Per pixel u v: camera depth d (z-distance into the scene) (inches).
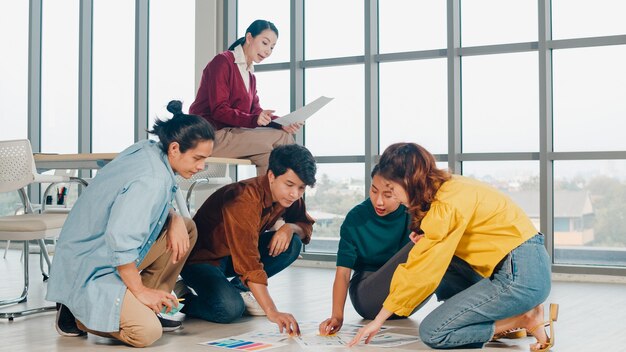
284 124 152.3
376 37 220.4
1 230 132.0
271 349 97.4
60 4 279.6
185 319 123.4
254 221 110.7
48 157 138.3
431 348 98.3
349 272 113.0
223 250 121.0
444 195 91.7
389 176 92.8
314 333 109.5
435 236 91.3
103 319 98.3
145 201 96.3
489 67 204.7
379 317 94.2
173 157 100.3
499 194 95.7
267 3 238.5
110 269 100.0
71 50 277.1
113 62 266.7
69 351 98.2
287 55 235.5
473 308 95.1
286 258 130.5
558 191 196.1
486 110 205.0
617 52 189.2
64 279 101.4
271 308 107.0
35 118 283.3
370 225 116.6
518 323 97.9
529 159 197.8
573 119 194.2
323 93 229.6
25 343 104.3
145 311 99.2
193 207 240.1
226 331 112.3
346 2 225.6
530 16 199.3
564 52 195.2
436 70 212.4
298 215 131.5
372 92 217.8
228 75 160.6
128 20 263.6
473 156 204.8
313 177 108.7
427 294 93.4
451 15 204.7
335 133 227.3
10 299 143.5
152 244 103.4
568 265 192.1
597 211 191.6
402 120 217.6
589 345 102.8
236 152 155.3
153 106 258.2
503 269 94.7
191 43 250.2
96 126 270.7
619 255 189.3
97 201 99.7
